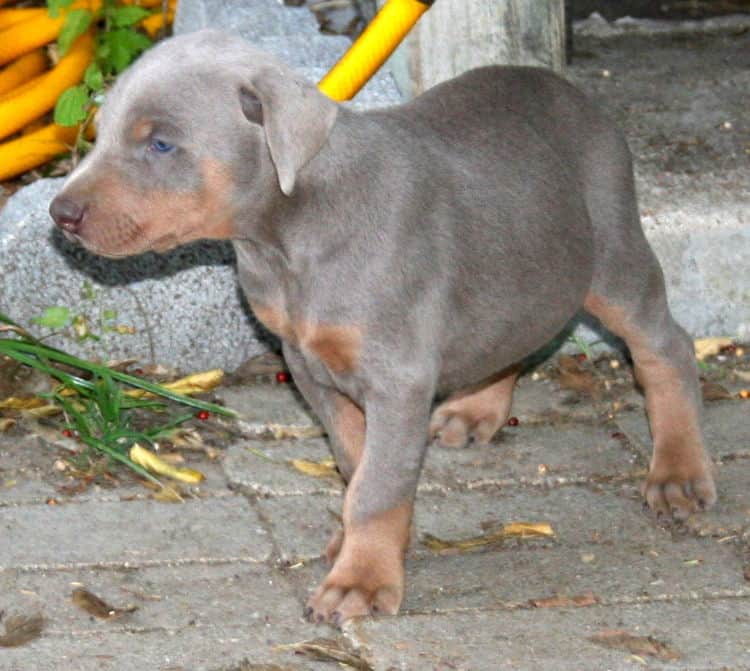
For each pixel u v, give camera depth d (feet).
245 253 19.53
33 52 32.09
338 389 20.11
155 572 20.43
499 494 22.59
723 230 26.68
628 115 30.73
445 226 19.53
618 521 21.80
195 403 24.20
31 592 19.85
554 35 26.53
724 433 24.22
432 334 19.36
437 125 20.40
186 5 32.27
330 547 20.51
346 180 18.89
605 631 18.93
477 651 18.52
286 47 29.07
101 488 22.59
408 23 21.99
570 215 20.98
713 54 34.55
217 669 18.20
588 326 26.63
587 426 24.61
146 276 25.76
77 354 25.96
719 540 21.26
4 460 23.26
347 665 18.31
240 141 18.29
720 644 18.65
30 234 25.63
